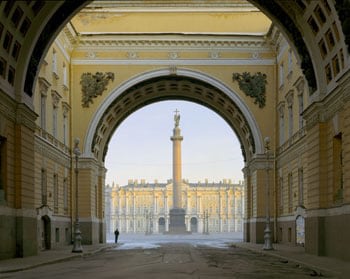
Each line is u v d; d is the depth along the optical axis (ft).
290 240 151.94
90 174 168.55
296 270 77.25
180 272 71.20
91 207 169.07
